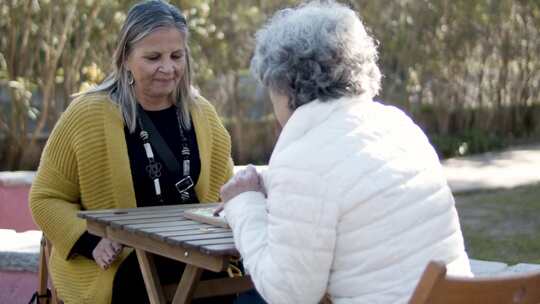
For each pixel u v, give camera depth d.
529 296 2.41
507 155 11.97
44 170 3.51
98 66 9.51
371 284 2.43
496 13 12.45
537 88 13.48
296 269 2.42
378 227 2.42
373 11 11.54
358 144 2.46
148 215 3.17
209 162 3.64
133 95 3.50
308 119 2.51
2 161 9.66
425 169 2.52
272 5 10.64
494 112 13.16
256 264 2.52
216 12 10.40
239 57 10.70
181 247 2.79
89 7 9.20
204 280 3.29
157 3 3.46
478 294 2.28
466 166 11.01
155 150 3.50
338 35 2.56
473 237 6.92
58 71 9.62
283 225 2.43
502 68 13.08
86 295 3.37
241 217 2.66
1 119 9.59
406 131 2.56
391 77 12.08
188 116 3.59
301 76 2.55
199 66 10.27
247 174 2.78
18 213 6.09
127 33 3.42
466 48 12.51
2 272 4.75
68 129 3.46
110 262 3.26
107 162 3.44
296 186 2.42
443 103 12.62
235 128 11.26
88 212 3.23
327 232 2.40
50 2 9.16
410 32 11.89
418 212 2.46
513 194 8.90
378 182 2.43
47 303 3.88
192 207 3.35
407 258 2.43
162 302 3.07
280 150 2.51
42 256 3.81
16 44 9.28
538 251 6.38
